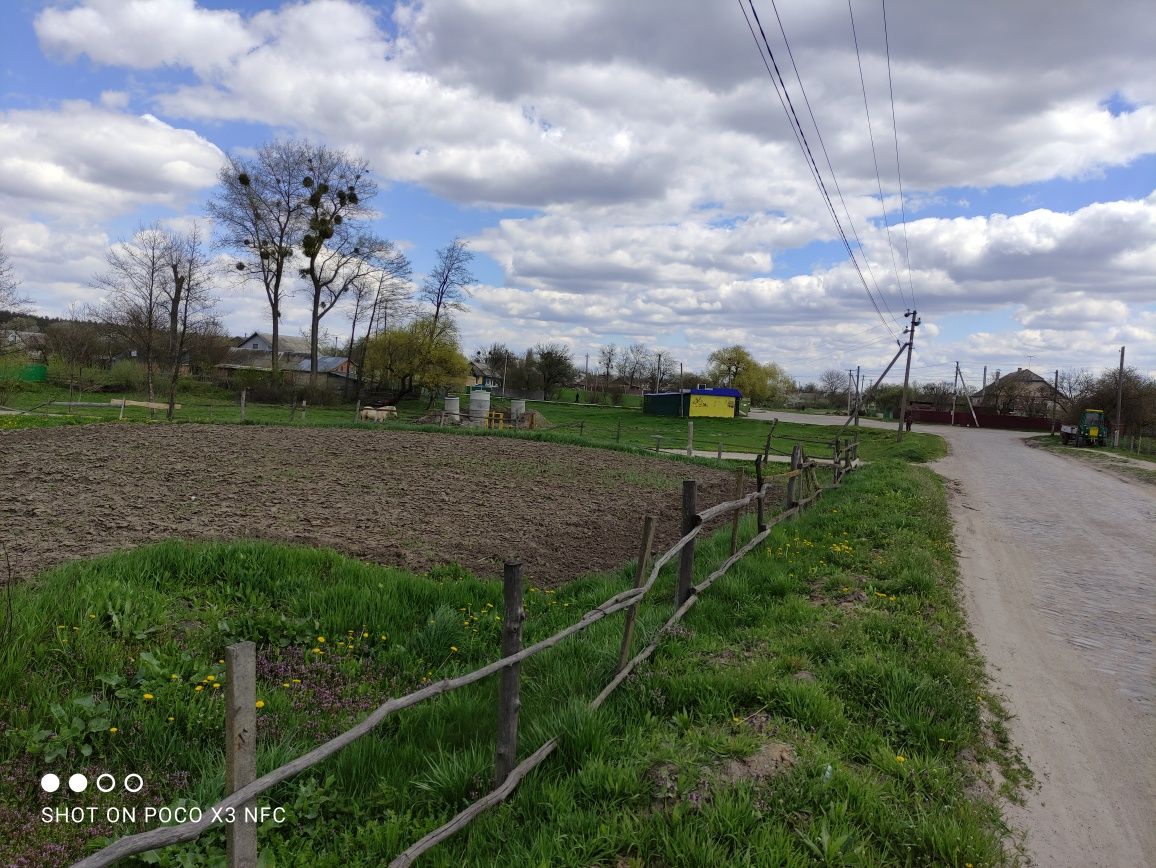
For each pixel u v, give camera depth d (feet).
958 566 30.99
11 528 25.73
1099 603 27.32
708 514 21.07
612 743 12.73
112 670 14.03
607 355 380.37
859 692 15.35
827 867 9.86
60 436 53.21
